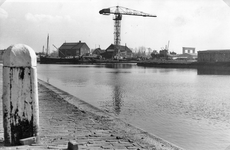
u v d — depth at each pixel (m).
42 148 4.77
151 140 5.68
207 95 23.94
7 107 4.86
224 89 29.20
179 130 11.38
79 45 154.88
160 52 138.38
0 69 40.94
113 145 5.26
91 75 51.69
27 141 4.93
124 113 14.85
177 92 26.09
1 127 6.68
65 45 158.00
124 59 140.25
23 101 4.90
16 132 4.91
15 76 4.82
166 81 39.56
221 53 85.56
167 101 19.86
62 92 15.75
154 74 57.50
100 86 31.22
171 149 5.09
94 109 9.77
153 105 17.89
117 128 6.77
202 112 15.52
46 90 16.95
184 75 54.84
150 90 27.56
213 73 62.16
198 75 54.88
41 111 9.33
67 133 6.17
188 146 9.24
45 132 6.25
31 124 4.98
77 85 32.38
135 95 23.23
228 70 75.06
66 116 8.38
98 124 7.23
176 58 144.62
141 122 12.78
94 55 148.12
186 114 14.92
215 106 17.86
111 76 49.66
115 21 113.81
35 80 4.96
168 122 12.84
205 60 91.00
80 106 10.45
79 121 7.61
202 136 10.53
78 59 136.75
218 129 11.66
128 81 38.84
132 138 5.81
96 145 5.23
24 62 4.83
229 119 13.73
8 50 4.78
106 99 20.48
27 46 4.93
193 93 25.38
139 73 60.88
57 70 70.50
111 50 149.38
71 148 4.52
